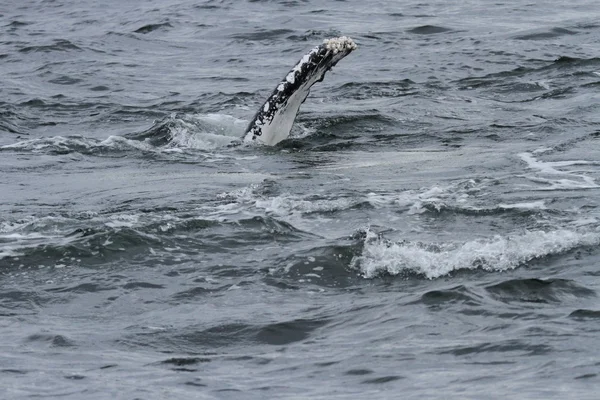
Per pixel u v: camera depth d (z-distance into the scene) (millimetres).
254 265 38938
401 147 64062
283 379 27672
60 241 41500
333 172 56188
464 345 29312
